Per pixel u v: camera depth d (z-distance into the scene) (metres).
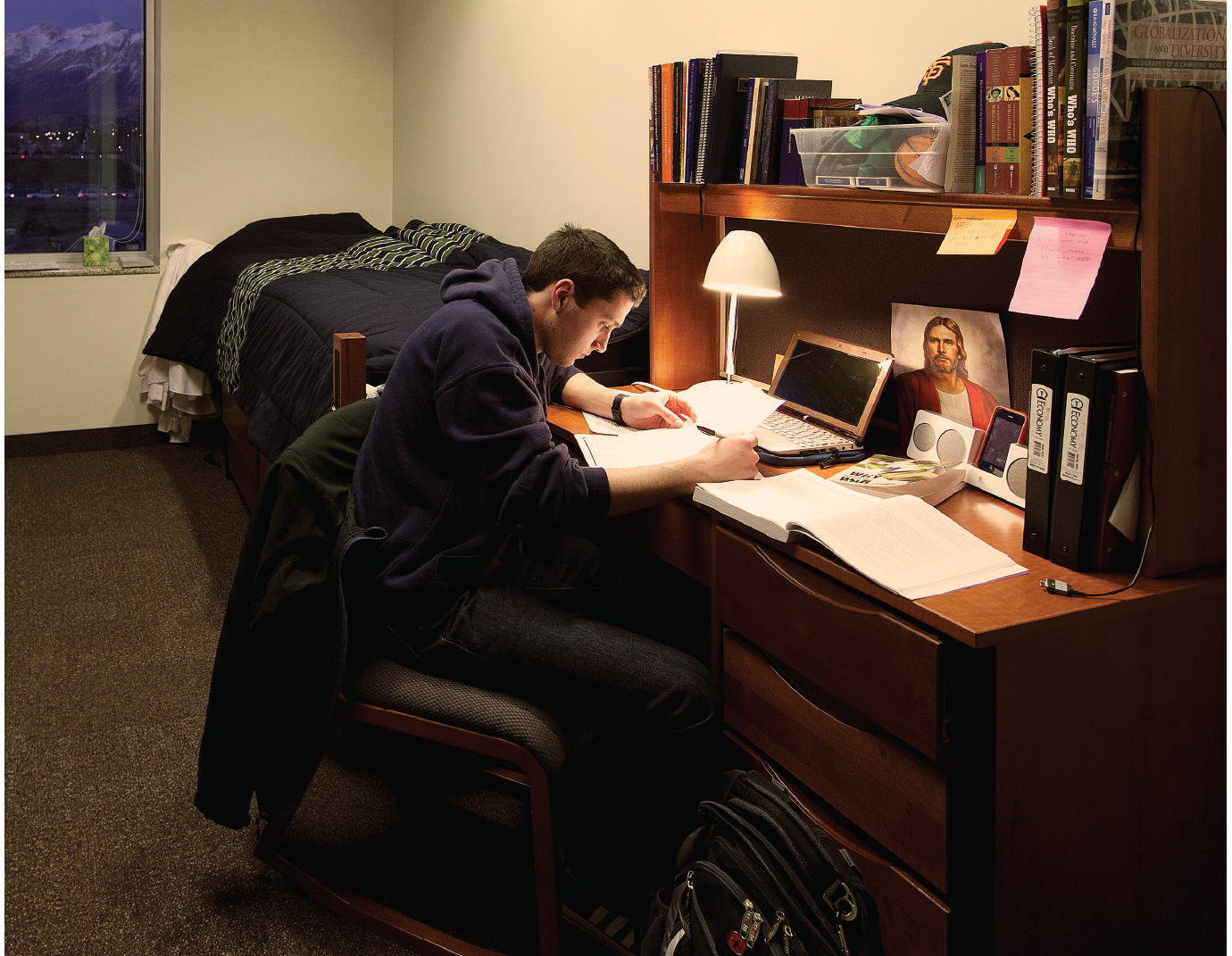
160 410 4.56
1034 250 1.26
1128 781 1.24
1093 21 1.14
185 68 4.44
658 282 2.16
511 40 3.60
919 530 1.33
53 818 1.85
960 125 1.38
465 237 3.89
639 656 1.52
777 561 1.41
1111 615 1.16
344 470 1.64
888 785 1.26
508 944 1.54
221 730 1.55
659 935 1.30
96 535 3.28
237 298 3.60
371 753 2.08
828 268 2.00
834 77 2.06
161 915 1.61
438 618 1.56
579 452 1.84
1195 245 1.16
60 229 4.46
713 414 1.90
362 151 4.95
